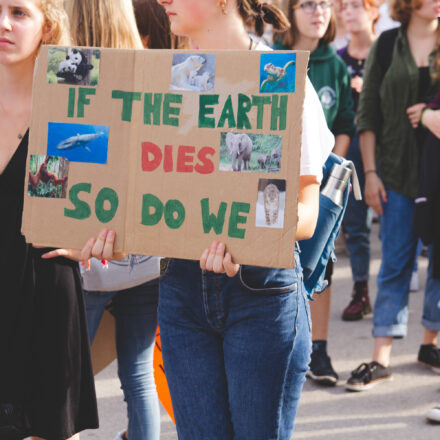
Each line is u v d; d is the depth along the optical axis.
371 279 13.00
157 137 4.22
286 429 4.54
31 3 4.94
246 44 4.57
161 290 4.60
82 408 5.21
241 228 4.12
